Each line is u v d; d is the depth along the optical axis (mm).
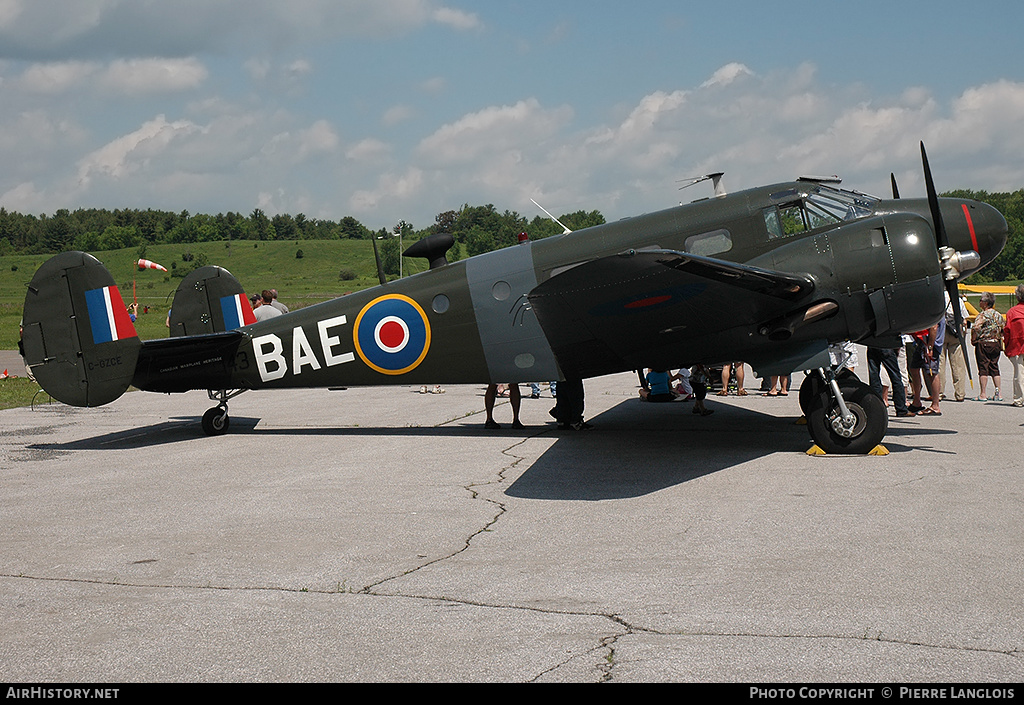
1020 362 12266
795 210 9320
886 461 8023
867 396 8320
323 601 4465
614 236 9922
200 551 5523
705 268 7129
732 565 4930
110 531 6113
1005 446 8773
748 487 7051
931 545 5207
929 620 3959
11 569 5160
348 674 3523
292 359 10984
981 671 3406
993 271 100750
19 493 7559
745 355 9023
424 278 10594
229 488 7648
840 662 3521
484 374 10469
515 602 4387
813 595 4359
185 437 11117
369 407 14391
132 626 4129
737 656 3609
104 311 10648
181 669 3605
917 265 8398
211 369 11117
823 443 8484
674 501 6633
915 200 9570
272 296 14953
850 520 5875
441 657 3684
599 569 4930
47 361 10719
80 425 12531
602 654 3674
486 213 175000
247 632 4027
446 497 7043
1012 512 5992
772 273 7590
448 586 4684
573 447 9398
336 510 6668
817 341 8688
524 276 10156
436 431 11141
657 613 4160
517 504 6703
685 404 13500
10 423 12852
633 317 8383
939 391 11734
